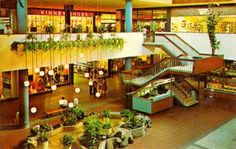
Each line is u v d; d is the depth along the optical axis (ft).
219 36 79.05
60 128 51.62
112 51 65.72
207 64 69.56
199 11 84.58
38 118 59.67
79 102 70.38
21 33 50.78
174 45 76.28
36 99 72.95
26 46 49.98
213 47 75.97
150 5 85.46
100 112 60.03
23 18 51.29
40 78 79.66
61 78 88.12
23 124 54.44
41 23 86.99
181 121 59.06
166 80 71.87
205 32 81.15
